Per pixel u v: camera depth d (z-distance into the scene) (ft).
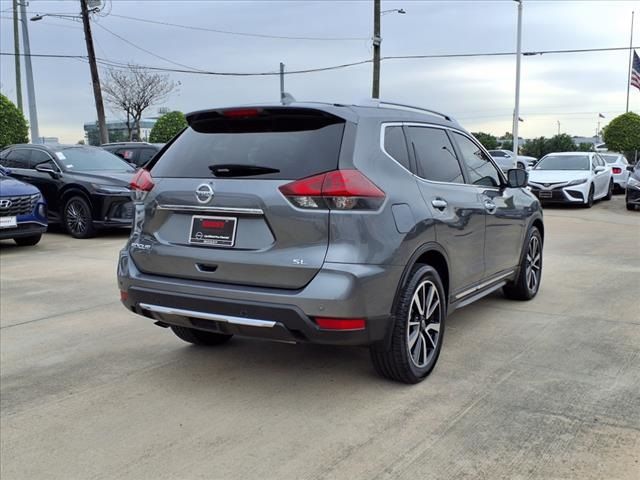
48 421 11.75
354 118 12.09
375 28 83.30
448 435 10.80
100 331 17.52
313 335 11.12
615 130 128.98
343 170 11.23
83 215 35.70
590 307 19.35
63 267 27.04
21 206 31.19
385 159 12.30
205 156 12.57
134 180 13.43
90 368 14.56
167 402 12.51
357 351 15.35
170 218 12.60
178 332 15.17
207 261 11.86
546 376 13.48
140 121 137.18
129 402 12.55
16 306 20.35
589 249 30.71
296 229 11.18
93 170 38.19
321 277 11.00
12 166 39.27
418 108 14.90
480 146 17.38
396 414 11.68
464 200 14.73
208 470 9.85
